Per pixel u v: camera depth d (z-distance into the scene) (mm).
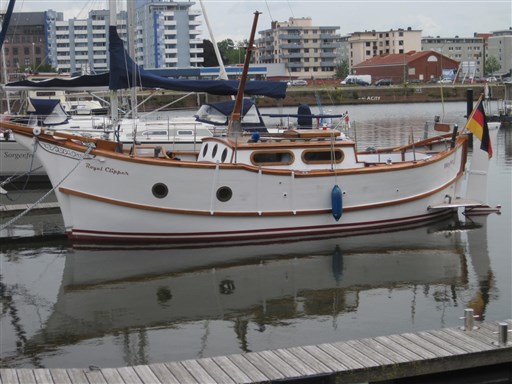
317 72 123375
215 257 16688
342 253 16984
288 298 14008
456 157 20578
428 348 10008
